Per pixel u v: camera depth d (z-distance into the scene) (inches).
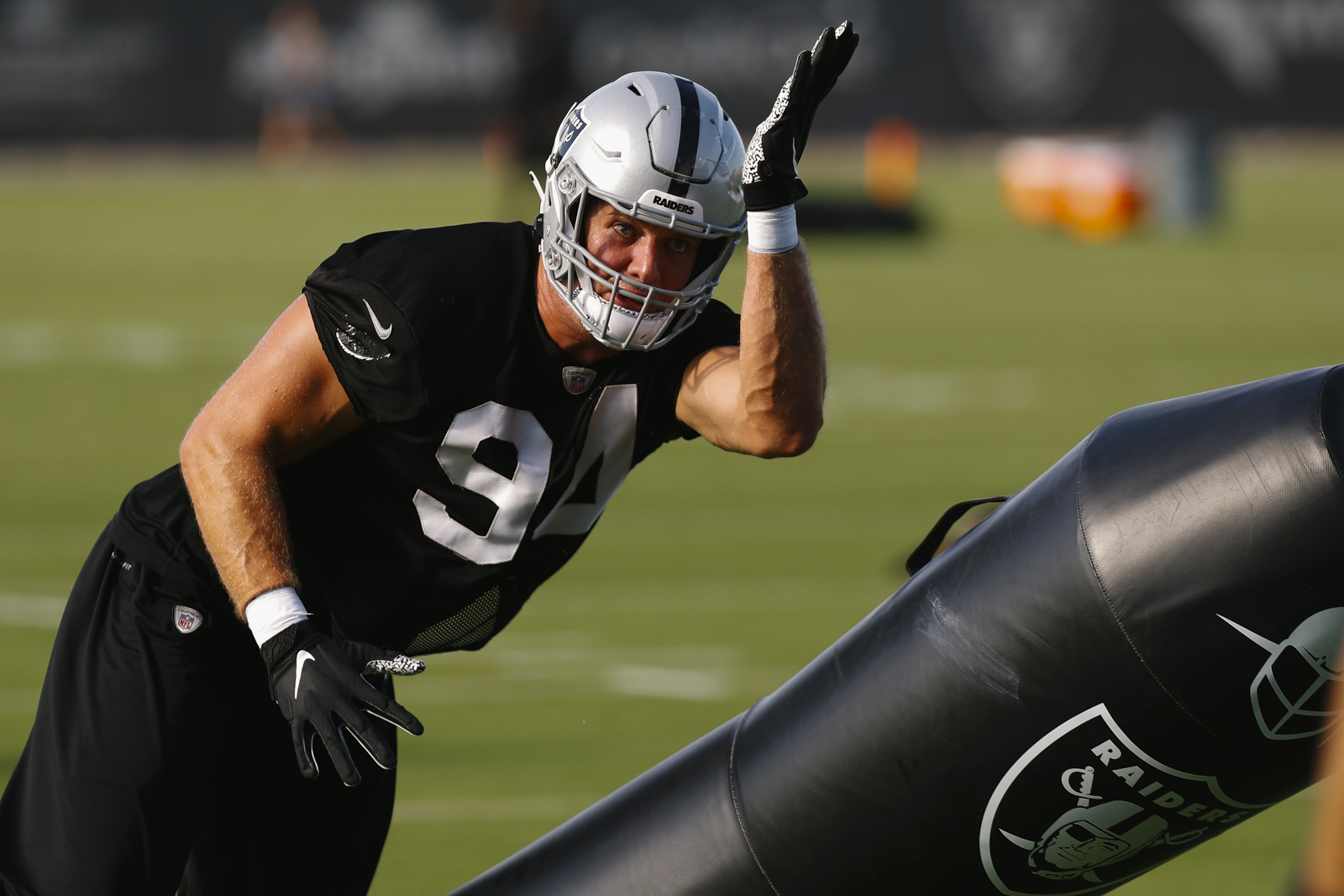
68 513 1175.0
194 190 3368.6
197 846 469.1
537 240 433.4
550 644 901.8
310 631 400.8
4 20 3720.5
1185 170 3021.7
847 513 1202.0
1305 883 284.2
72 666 440.1
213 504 410.3
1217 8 3850.9
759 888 419.5
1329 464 362.6
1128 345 1900.8
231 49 3789.4
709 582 1024.2
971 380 1707.7
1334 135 3900.1
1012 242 2923.2
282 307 2092.8
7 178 3565.5
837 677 419.2
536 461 433.1
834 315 2123.5
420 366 413.1
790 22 3727.9
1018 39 3855.8
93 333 1921.8
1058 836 397.7
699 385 440.8
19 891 420.5
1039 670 387.2
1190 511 372.8
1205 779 384.2
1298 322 2039.9
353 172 3651.6
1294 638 364.8
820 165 3673.7
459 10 3858.3
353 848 476.4
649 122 412.2
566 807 668.1
